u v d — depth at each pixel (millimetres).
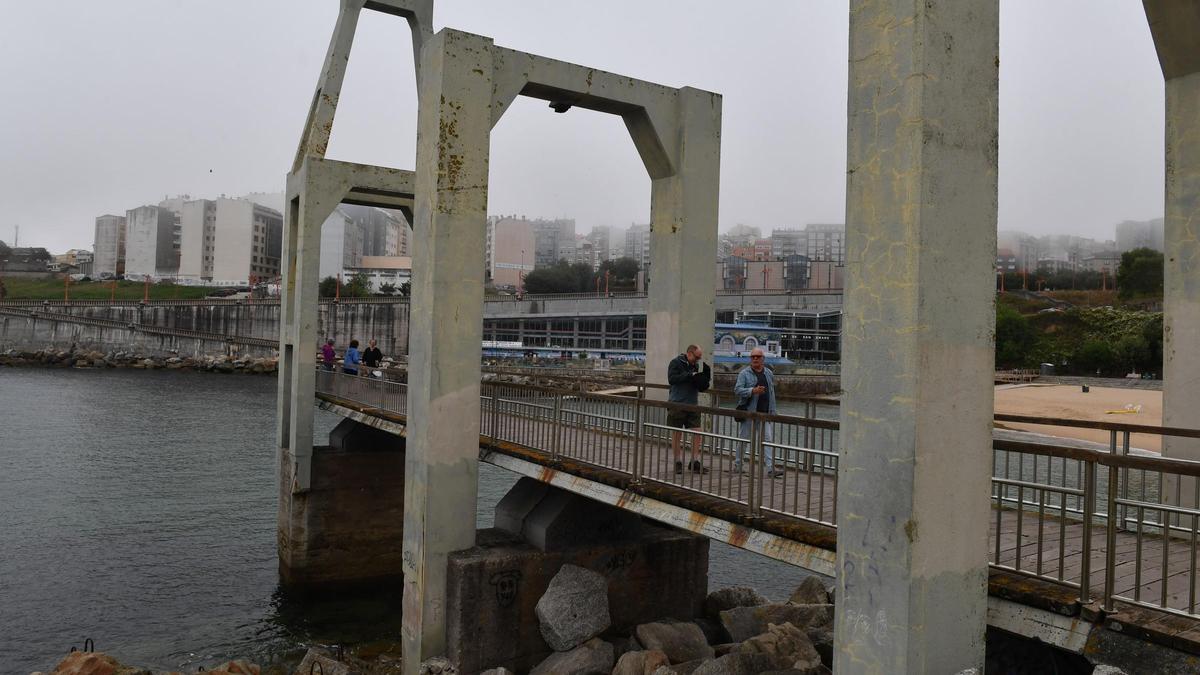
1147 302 74750
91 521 22359
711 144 12812
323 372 22297
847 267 5762
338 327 74438
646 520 12711
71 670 11289
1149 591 5559
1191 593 4902
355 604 17641
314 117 19422
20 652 14430
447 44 10445
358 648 15016
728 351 58438
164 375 67938
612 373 44781
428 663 10094
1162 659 4711
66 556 19531
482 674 10039
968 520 5512
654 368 12969
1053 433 31609
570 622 10391
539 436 11375
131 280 126000
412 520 10930
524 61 11312
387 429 15844
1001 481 5879
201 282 126500
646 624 10906
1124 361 59469
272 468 29359
